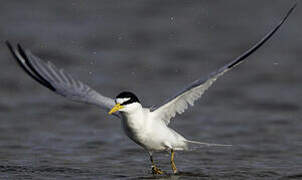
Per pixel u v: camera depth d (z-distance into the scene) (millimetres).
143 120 9273
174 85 17156
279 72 18500
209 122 14148
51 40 21203
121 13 25719
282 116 14609
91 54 20094
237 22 24500
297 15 25062
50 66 10344
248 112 15016
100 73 18219
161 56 20078
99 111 15242
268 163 10766
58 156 11234
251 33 22875
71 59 19484
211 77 8672
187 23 24453
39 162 10703
